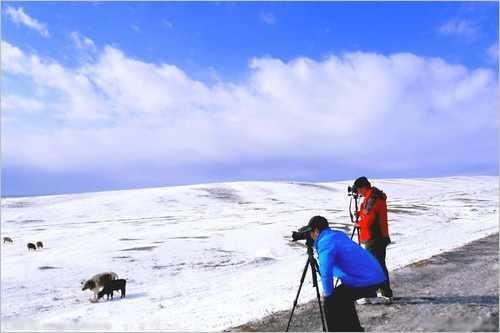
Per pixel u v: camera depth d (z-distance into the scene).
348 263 4.53
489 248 12.49
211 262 16.80
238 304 7.73
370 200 6.70
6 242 27.34
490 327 4.82
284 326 5.72
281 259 16.45
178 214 52.28
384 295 6.50
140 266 16.28
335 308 4.55
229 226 31.33
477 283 7.47
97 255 18.95
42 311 9.51
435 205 48.22
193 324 6.23
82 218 53.38
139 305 9.07
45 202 80.81
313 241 4.95
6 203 77.06
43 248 23.48
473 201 56.91
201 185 104.12
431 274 8.64
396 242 19.05
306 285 9.35
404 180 145.62
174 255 18.64
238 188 100.00
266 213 45.69
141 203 70.00
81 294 11.77
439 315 5.46
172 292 10.74
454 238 17.61
